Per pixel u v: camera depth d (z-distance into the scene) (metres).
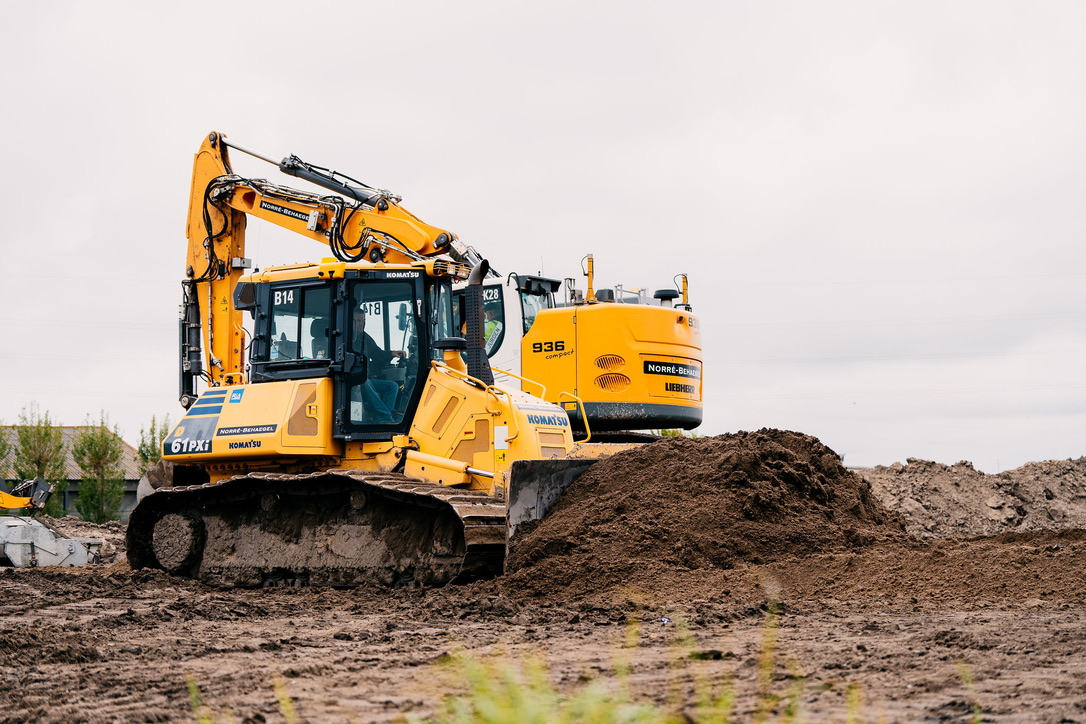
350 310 11.71
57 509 29.59
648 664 6.10
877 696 5.05
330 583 11.49
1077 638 6.59
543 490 10.86
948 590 8.79
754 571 9.60
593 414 14.58
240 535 12.20
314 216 13.76
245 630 8.14
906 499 17.73
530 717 3.32
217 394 12.42
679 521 10.17
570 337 14.87
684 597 9.00
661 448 11.26
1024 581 8.77
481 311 11.33
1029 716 4.58
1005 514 17.78
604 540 10.08
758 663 6.00
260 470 12.38
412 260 13.07
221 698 5.46
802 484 10.96
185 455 12.32
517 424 10.95
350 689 5.62
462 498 10.42
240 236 14.58
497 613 8.63
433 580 10.76
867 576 9.34
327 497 11.70
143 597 10.94
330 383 11.78
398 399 11.59
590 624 8.04
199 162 14.65
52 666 6.50
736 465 10.67
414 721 3.76
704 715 4.00
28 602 10.35
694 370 15.52
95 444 30.48
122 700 5.49
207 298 14.41
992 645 6.38
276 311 12.18
